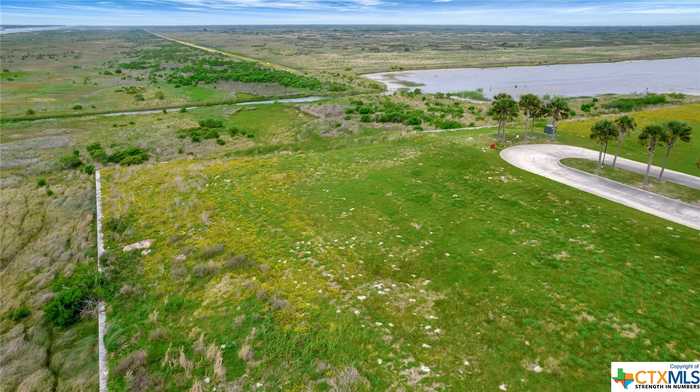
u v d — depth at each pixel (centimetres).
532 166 3562
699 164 3183
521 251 2192
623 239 2278
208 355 1570
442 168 3572
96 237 2822
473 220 2595
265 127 6556
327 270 2105
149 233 2700
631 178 3231
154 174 3934
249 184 3456
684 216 2561
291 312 1778
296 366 1492
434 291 1894
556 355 1480
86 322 1939
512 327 1630
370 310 1773
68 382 1573
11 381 1631
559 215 2612
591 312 1691
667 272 1961
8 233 3020
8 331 1959
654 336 1554
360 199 3009
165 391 1448
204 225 2736
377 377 1416
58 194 3741
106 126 6538
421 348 1544
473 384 1373
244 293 1948
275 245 2400
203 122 6612
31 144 5547
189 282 2097
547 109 4525
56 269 2461
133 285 2120
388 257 2205
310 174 3625
